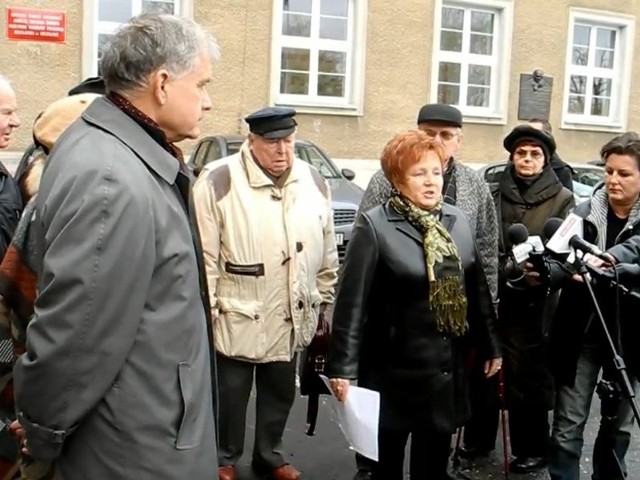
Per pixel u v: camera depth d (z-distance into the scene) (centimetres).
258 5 1318
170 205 183
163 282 179
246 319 334
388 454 299
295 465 386
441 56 1516
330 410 462
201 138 1211
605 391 291
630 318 292
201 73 191
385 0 1414
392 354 281
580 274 270
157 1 1277
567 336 308
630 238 299
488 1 1520
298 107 1362
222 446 349
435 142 283
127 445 177
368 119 1422
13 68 1170
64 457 182
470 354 304
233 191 333
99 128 182
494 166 912
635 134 308
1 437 214
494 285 361
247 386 350
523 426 371
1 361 204
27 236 194
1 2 1155
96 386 170
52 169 179
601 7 1636
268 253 333
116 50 187
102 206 169
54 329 167
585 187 1031
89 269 166
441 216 289
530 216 368
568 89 1633
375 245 277
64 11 1193
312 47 1405
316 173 365
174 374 181
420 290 275
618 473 308
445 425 282
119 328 170
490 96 1572
